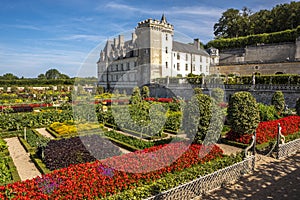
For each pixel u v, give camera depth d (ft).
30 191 20.44
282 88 89.56
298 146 39.01
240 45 203.00
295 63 136.67
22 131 51.65
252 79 103.24
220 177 26.00
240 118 40.42
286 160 34.58
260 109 55.77
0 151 36.42
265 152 37.58
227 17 248.73
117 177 23.07
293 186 26.16
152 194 20.71
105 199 19.45
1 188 20.63
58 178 22.63
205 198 23.57
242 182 27.30
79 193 20.51
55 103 96.73
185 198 22.58
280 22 198.39
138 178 23.66
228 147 40.50
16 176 27.55
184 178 23.66
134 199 19.63
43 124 59.11
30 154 35.94
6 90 167.32
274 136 42.70
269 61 146.72
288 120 49.29
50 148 34.35
